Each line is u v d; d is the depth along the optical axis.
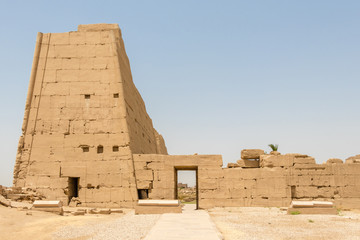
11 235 12.79
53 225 14.67
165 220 14.67
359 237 11.73
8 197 20.94
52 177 24.08
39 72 25.98
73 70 25.97
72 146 24.62
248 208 22.66
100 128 24.86
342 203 23.89
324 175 24.27
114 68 25.91
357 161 25.67
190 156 24.39
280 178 23.89
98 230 13.56
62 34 26.70
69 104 25.36
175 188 25.06
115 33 27.81
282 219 16.33
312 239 11.39
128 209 22.70
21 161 24.44
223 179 24.08
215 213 19.58
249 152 24.88
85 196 23.81
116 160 24.23
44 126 25.02
